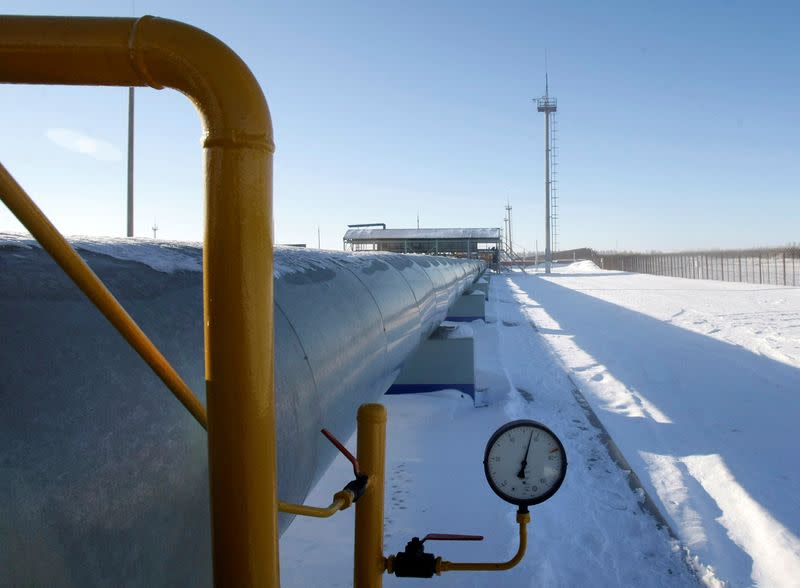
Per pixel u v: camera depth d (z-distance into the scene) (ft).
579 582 12.20
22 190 2.60
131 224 33.58
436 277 24.73
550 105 184.44
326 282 9.96
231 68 3.07
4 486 2.96
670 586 12.13
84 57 3.01
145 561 3.81
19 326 3.63
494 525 14.11
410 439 20.26
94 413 3.62
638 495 16.47
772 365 35.04
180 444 4.25
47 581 3.05
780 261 205.26
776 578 12.40
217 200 3.11
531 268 280.10
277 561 3.44
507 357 38.65
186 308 5.13
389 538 13.47
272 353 3.30
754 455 19.80
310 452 7.24
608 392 29.09
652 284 123.85
